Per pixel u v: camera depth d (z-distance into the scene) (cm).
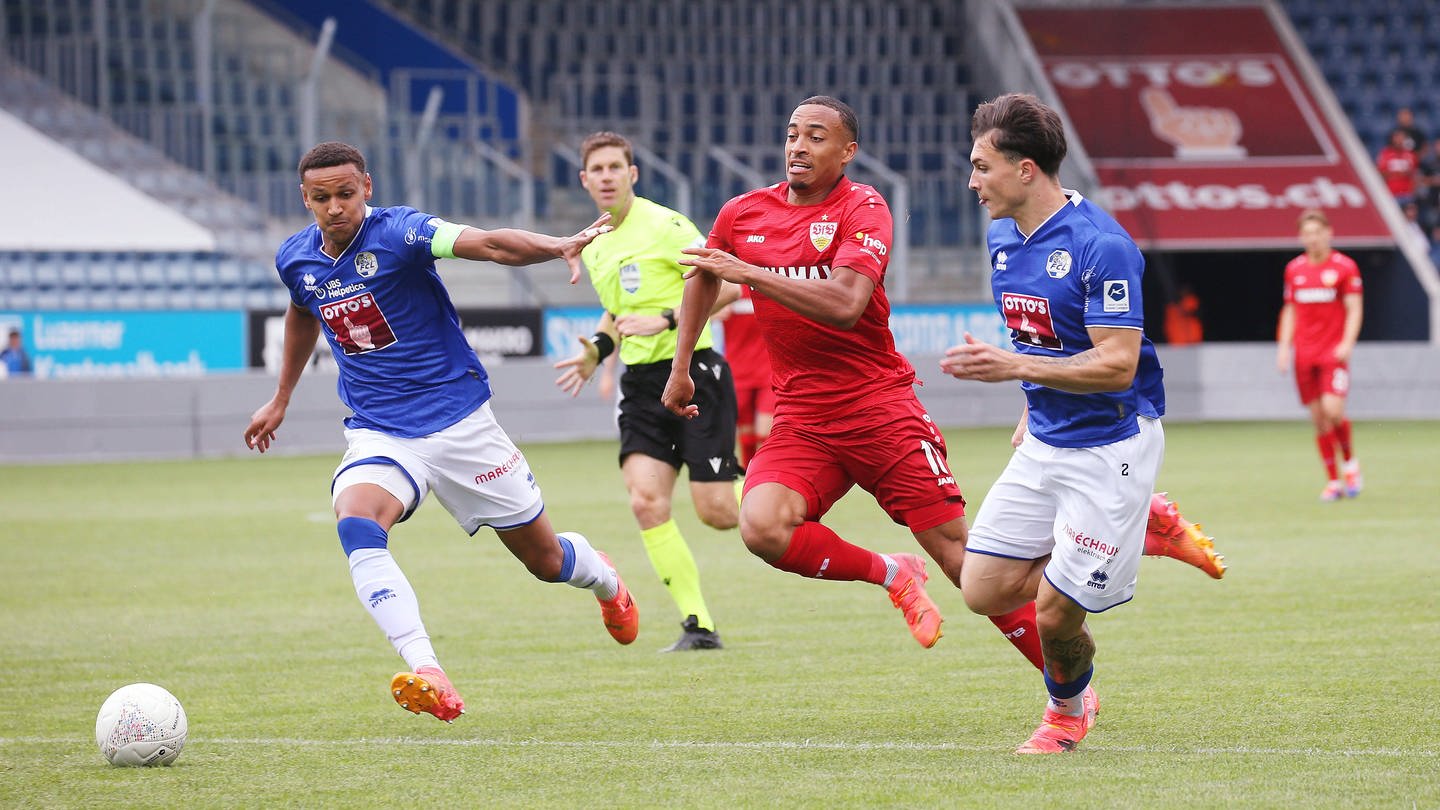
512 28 9919
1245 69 10025
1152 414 1647
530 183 8269
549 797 1530
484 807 1495
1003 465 5672
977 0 10350
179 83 8731
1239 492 4712
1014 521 1711
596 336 2573
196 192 8238
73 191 7781
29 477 5797
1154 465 1647
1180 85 9869
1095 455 1630
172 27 8956
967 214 8769
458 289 7969
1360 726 1792
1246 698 1969
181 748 1705
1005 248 1677
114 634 2647
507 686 2162
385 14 9556
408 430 1900
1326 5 10556
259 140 8550
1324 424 4481
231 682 2225
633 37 10056
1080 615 1652
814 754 1708
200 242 7875
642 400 2536
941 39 10506
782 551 1925
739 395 3731
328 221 1844
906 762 1659
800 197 1920
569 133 9375
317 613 2869
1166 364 8088
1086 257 1595
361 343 1905
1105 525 1625
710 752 1727
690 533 4062
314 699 2092
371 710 2011
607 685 2162
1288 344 4547
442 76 9019
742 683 2159
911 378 1984
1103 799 1475
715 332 6231
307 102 8188
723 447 2544
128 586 3216
